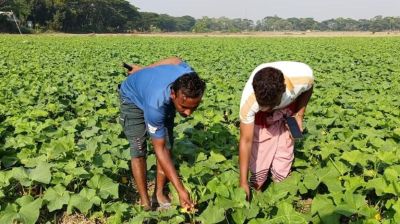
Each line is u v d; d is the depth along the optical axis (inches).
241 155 161.5
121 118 167.8
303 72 163.3
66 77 469.1
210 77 473.7
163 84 144.3
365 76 499.8
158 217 160.1
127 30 4626.0
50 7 3415.4
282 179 181.3
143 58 753.0
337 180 170.9
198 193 165.0
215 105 312.3
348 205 148.0
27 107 311.9
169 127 165.3
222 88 391.9
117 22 4296.3
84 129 266.7
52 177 184.4
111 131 248.8
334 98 335.6
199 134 233.0
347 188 165.5
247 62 659.4
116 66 614.2
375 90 401.7
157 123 145.4
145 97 148.8
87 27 3875.5
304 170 189.3
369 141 220.4
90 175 185.2
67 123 262.4
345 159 183.2
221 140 234.8
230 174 173.9
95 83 421.1
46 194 170.7
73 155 204.4
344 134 232.8
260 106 147.3
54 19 3380.9
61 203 166.6
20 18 3213.6
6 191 180.2
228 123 287.3
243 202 150.9
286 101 163.6
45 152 211.0
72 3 3639.3
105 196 170.1
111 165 193.9
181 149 211.9
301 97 175.6
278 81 139.9
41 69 542.6
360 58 712.4
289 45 1191.6
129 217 164.4
